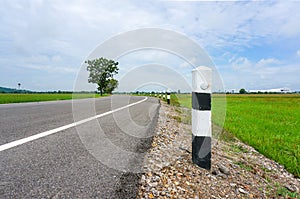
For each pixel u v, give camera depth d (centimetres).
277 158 403
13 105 966
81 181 195
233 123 687
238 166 338
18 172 206
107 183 195
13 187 178
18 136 343
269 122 729
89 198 168
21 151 268
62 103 1124
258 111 1092
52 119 533
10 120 506
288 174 354
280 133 573
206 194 217
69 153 268
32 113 652
